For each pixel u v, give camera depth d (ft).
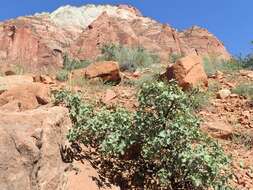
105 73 20.22
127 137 10.32
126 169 10.55
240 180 11.70
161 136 10.06
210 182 9.83
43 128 9.16
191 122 10.48
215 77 22.70
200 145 10.12
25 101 12.89
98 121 10.43
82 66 29.84
